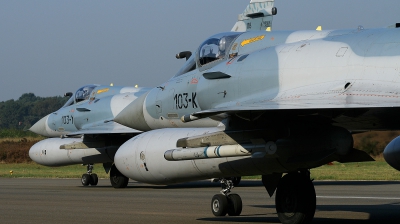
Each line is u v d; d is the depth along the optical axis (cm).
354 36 1554
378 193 2592
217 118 1658
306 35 1777
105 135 3553
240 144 1528
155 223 1689
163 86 2188
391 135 2342
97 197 2612
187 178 1759
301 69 1585
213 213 1823
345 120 1524
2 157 7444
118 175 3294
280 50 1686
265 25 3102
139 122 2286
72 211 2011
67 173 5150
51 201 2412
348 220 1689
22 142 8312
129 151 1906
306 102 1473
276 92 1619
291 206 1515
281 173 1587
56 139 3809
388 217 1753
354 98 1431
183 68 2147
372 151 2342
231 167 1606
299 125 1477
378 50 1462
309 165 1468
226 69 1820
